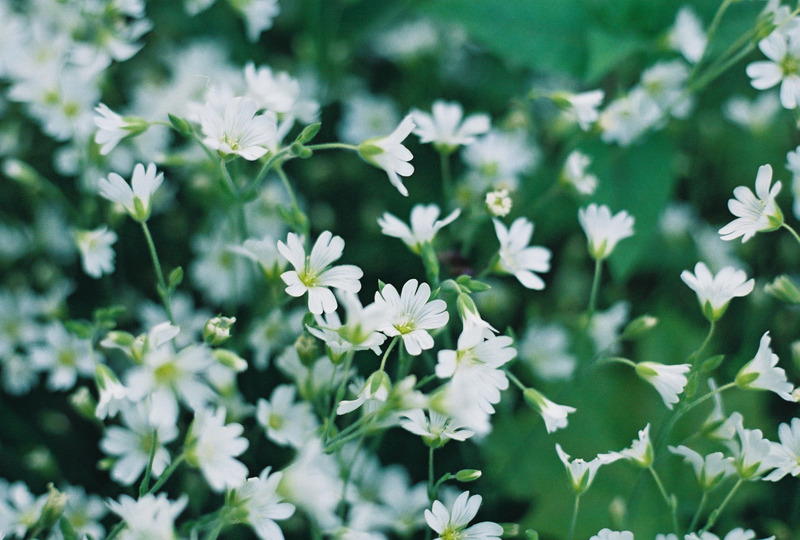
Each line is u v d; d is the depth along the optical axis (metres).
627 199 0.50
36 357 0.48
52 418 0.50
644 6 0.51
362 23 0.56
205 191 0.51
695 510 0.49
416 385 0.41
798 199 0.46
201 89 0.53
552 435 0.50
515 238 0.45
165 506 0.40
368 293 0.53
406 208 0.55
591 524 0.48
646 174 0.50
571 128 0.53
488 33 0.51
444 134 0.48
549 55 0.51
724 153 0.56
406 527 0.46
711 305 0.43
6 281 0.52
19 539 0.43
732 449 0.43
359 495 0.46
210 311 0.52
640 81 0.52
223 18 0.57
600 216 0.45
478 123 0.48
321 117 0.56
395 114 0.56
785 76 0.45
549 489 0.49
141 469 0.43
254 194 0.43
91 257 0.46
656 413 0.50
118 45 0.49
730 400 0.51
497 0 0.51
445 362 0.40
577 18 0.51
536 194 0.54
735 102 0.56
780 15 0.46
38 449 0.48
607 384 0.51
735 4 0.51
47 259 0.53
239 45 0.57
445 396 0.39
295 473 0.40
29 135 0.54
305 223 0.44
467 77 0.58
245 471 0.40
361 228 0.55
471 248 0.53
